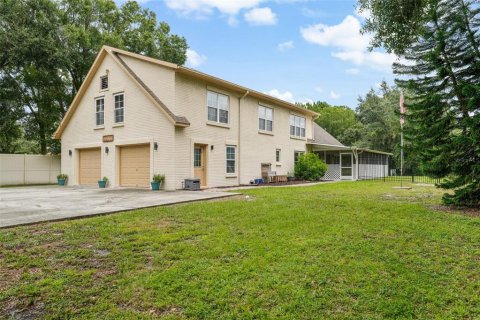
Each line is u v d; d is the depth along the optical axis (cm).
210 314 287
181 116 1367
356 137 4006
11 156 1883
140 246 466
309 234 527
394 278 360
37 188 1516
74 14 2191
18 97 2016
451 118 742
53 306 300
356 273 370
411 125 805
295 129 2308
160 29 2606
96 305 302
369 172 2753
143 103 1421
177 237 504
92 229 551
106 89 1588
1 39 1714
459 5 710
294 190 1317
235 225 591
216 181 1559
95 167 1678
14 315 286
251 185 1686
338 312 292
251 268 380
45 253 429
